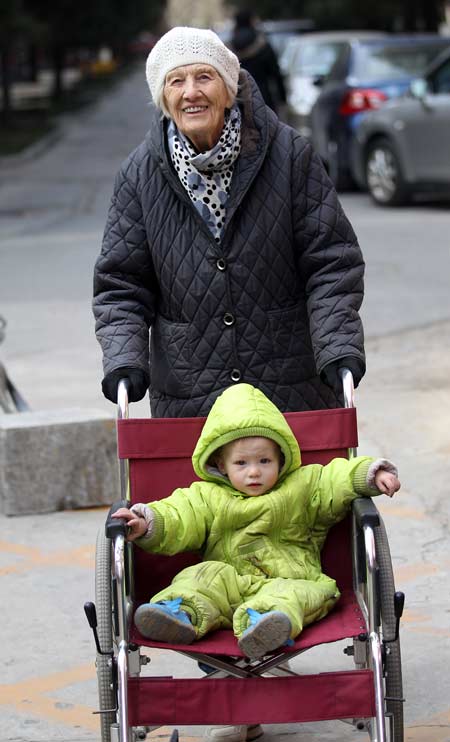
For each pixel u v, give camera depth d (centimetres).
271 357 748
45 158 5025
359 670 625
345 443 712
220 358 745
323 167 749
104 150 5284
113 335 742
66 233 2928
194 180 723
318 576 682
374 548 626
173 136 726
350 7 6669
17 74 11931
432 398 1484
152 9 10500
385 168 2991
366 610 669
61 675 849
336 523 711
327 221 738
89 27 7706
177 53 700
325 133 3338
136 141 5662
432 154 2833
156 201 741
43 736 765
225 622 666
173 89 704
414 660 852
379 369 1622
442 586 973
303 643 630
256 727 761
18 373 1655
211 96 701
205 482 696
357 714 617
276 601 636
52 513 1188
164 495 716
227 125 714
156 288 773
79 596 982
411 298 2006
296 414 716
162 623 626
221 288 736
